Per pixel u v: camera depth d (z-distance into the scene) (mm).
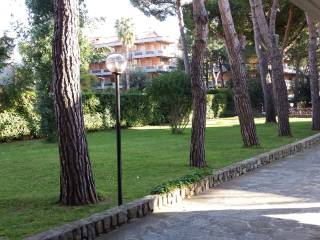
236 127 22375
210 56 50531
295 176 8781
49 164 10789
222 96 34406
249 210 6188
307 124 23422
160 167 9508
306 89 38438
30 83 19609
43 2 18344
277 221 5613
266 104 24844
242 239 4957
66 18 6168
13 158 12367
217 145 13633
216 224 5543
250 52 38125
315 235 5027
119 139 6113
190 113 20172
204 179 7559
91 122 23047
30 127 19984
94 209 6008
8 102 19500
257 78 38500
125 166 9812
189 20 28781
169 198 6551
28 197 6898
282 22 24500
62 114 6270
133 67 62750
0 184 8250
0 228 5172
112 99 24344
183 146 13859
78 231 4840
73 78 6254
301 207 6289
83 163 6340
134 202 5953
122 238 5051
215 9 25844
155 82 19531
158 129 23797
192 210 6227
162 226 5488
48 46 18109
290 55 40562
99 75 70500
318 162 10617
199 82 9508
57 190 7496
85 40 20031
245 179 8531
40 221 5457
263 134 17312
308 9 5297
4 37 18469
